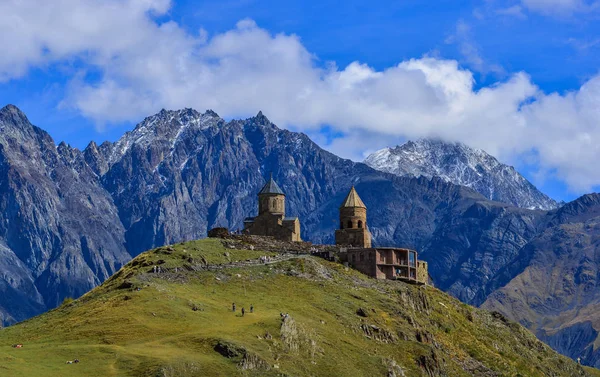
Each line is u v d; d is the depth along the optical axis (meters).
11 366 170.00
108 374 172.25
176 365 177.88
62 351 183.62
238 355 190.50
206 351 190.50
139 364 176.75
